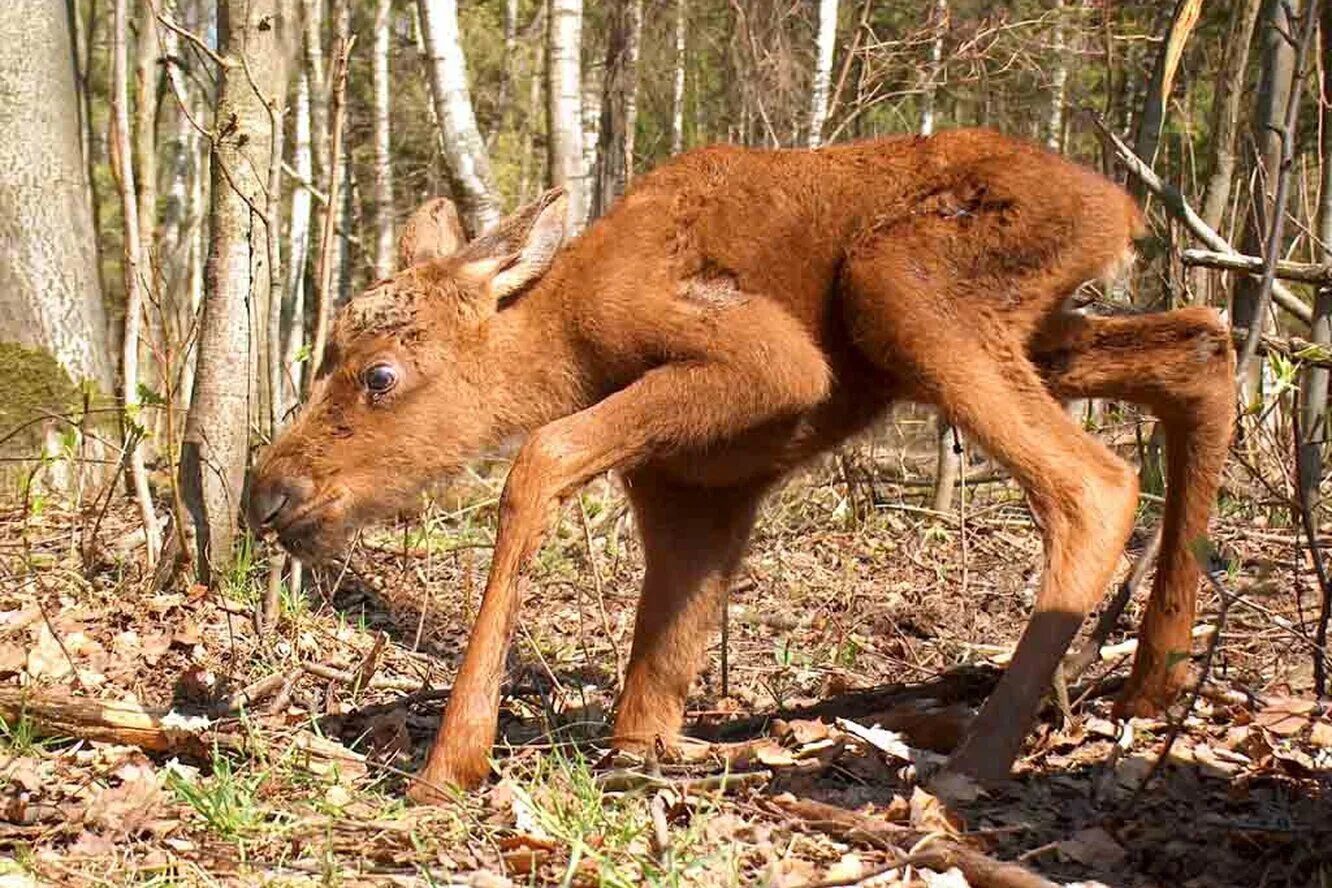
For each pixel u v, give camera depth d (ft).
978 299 17.37
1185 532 18.42
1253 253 28.35
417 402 18.33
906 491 35.70
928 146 18.02
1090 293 19.04
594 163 60.03
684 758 17.89
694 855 13.96
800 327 17.76
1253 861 14.49
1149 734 18.03
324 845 14.32
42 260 34.86
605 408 16.75
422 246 19.95
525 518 16.16
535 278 18.43
